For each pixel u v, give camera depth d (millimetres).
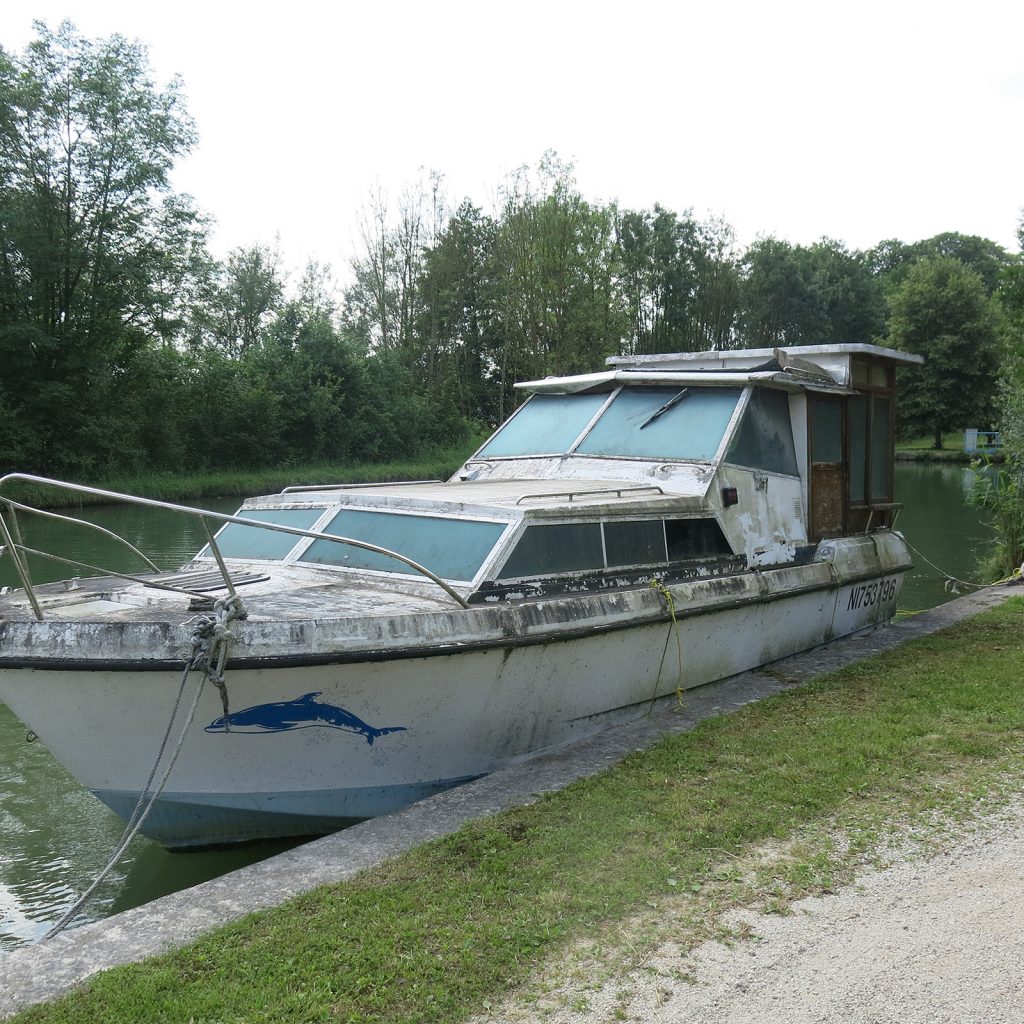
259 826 5535
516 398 53719
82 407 31891
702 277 57969
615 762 5680
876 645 8789
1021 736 6000
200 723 5051
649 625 6551
